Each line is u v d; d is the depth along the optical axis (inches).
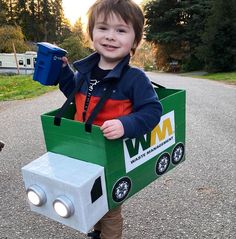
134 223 40.5
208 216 41.7
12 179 53.6
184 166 56.9
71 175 24.6
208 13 472.1
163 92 34.8
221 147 66.4
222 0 389.1
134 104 27.6
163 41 508.7
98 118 27.8
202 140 70.9
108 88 27.6
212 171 54.9
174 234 38.3
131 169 27.5
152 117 26.9
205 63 437.4
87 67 29.3
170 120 31.1
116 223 30.8
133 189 28.3
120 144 26.0
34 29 829.8
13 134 79.1
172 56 536.4
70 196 24.0
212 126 82.7
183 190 48.5
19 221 41.6
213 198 46.1
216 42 390.3
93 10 28.1
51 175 24.8
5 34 558.3
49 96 144.0
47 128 27.6
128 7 27.4
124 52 28.0
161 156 30.7
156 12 516.1
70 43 517.3
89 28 29.2
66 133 26.6
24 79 230.1
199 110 102.6
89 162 26.1
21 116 99.7
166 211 43.1
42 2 827.4
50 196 25.2
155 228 39.5
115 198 26.6
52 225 40.6
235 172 54.5
